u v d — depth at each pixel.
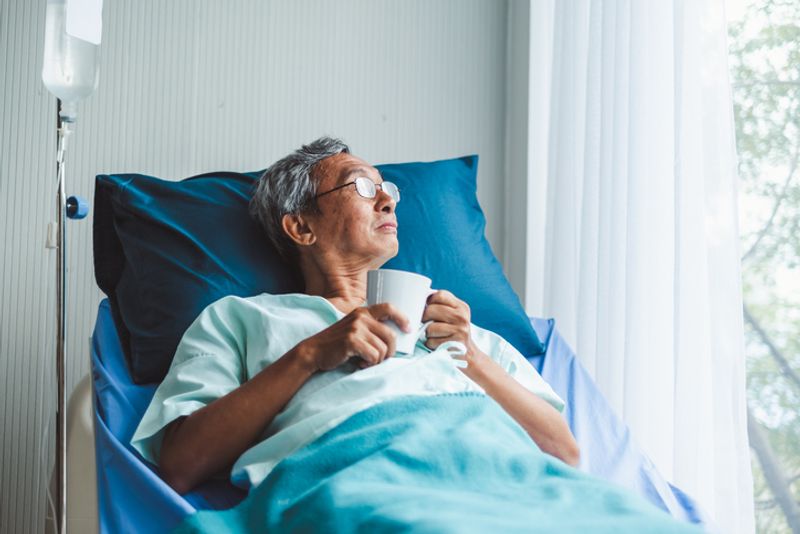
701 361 1.98
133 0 2.45
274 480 1.27
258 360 1.56
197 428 1.40
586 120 2.33
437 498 1.12
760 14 2.18
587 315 2.31
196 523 1.24
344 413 1.35
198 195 1.98
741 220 2.21
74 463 1.59
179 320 1.77
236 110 2.51
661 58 2.12
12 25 2.37
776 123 2.14
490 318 2.03
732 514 1.84
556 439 1.56
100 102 2.41
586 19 2.42
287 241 1.85
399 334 1.44
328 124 2.58
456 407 1.36
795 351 2.12
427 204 2.11
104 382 1.67
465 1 2.72
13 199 2.36
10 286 2.35
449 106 2.69
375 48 2.63
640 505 1.12
